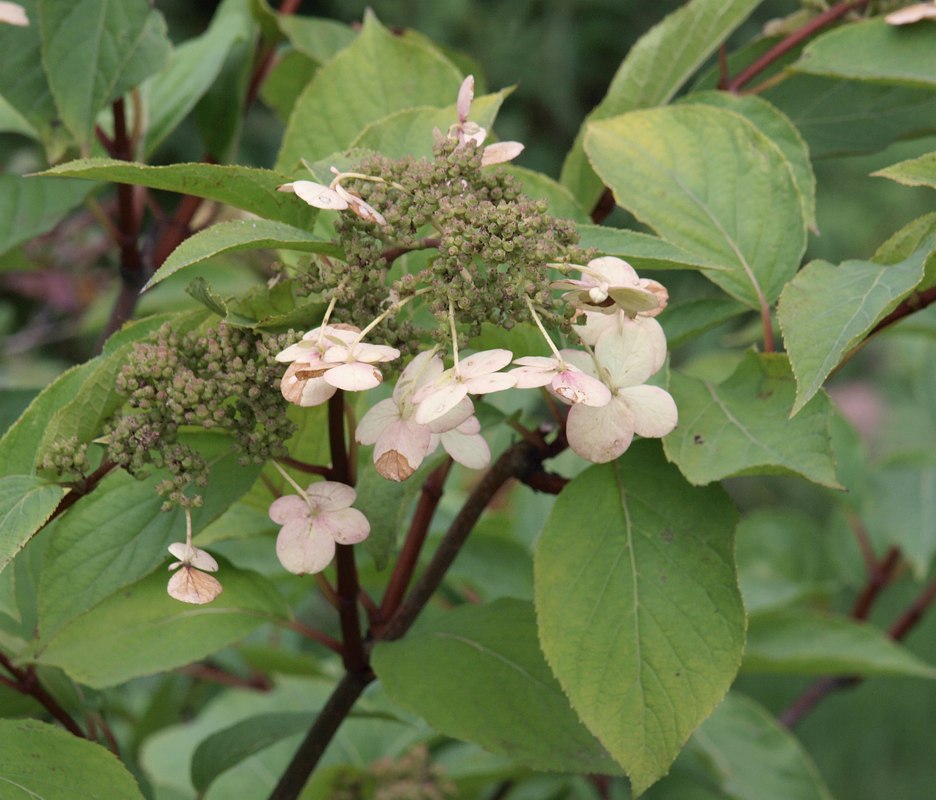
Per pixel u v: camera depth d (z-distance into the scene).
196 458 0.71
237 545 0.99
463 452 0.72
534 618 0.81
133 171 0.71
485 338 0.78
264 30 1.06
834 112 0.96
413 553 0.84
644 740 0.73
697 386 0.77
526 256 0.68
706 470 0.73
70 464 0.71
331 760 1.02
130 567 0.75
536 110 3.10
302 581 0.98
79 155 1.00
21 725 0.74
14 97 0.93
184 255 0.68
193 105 1.02
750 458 0.73
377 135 0.81
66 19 0.90
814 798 0.99
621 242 0.74
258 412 0.71
